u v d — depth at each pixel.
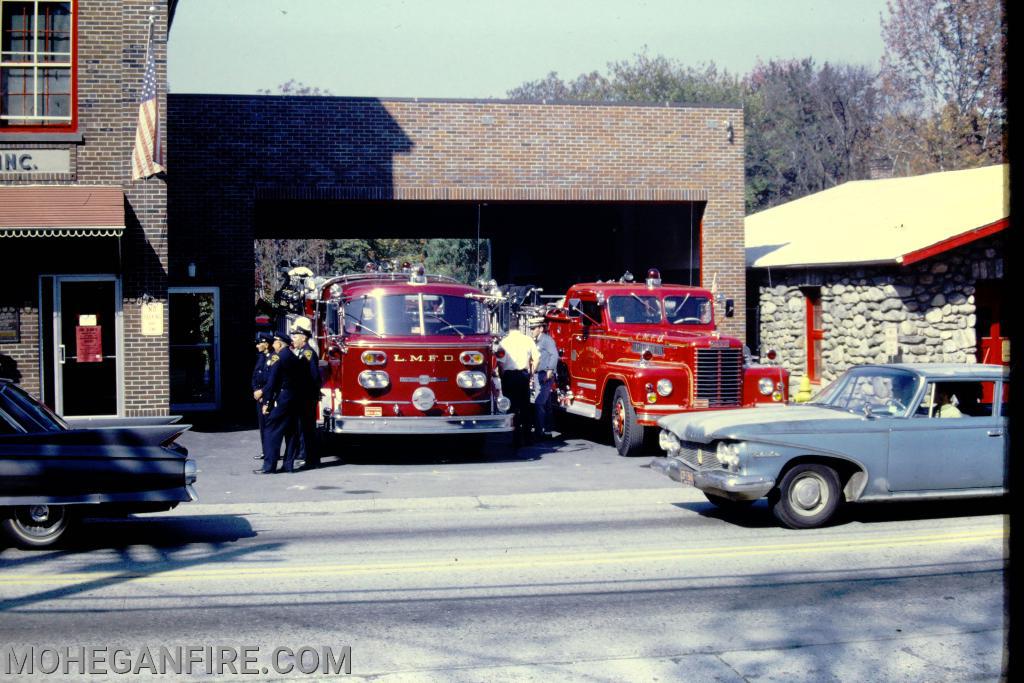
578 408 18.91
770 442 10.44
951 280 22.44
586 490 13.34
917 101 49.97
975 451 10.81
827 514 10.74
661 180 23.67
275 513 12.13
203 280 22.02
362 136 22.42
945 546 9.84
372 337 15.79
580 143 23.31
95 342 19.14
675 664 6.33
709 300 18.52
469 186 22.84
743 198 24.06
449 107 22.75
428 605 7.74
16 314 18.86
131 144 18.95
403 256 56.53
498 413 16.31
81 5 18.86
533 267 37.09
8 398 9.62
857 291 23.94
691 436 11.05
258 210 27.72
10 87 18.75
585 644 6.74
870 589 8.20
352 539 10.39
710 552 9.62
